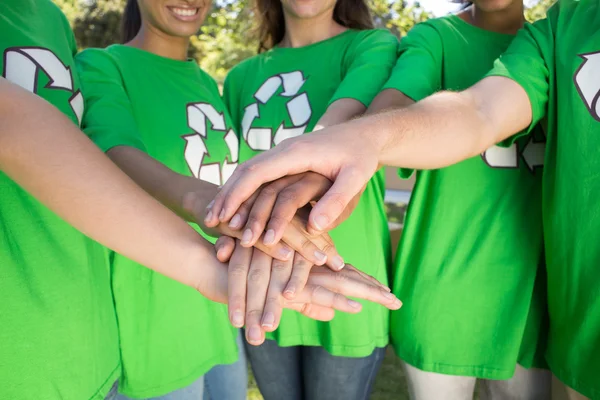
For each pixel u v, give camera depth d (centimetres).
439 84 138
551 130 120
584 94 111
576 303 118
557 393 137
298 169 85
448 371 139
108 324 110
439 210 139
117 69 141
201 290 83
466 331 138
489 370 137
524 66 116
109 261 128
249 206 88
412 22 412
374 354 157
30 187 70
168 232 79
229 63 543
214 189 104
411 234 145
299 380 174
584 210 113
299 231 89
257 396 248
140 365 132
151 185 109
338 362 154
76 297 96
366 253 148
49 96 104
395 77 129
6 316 84
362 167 85
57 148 69
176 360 136
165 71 151
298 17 158
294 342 156
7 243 86
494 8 130
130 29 178
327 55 158
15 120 68
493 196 135
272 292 82
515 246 134
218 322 146
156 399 136
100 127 122
